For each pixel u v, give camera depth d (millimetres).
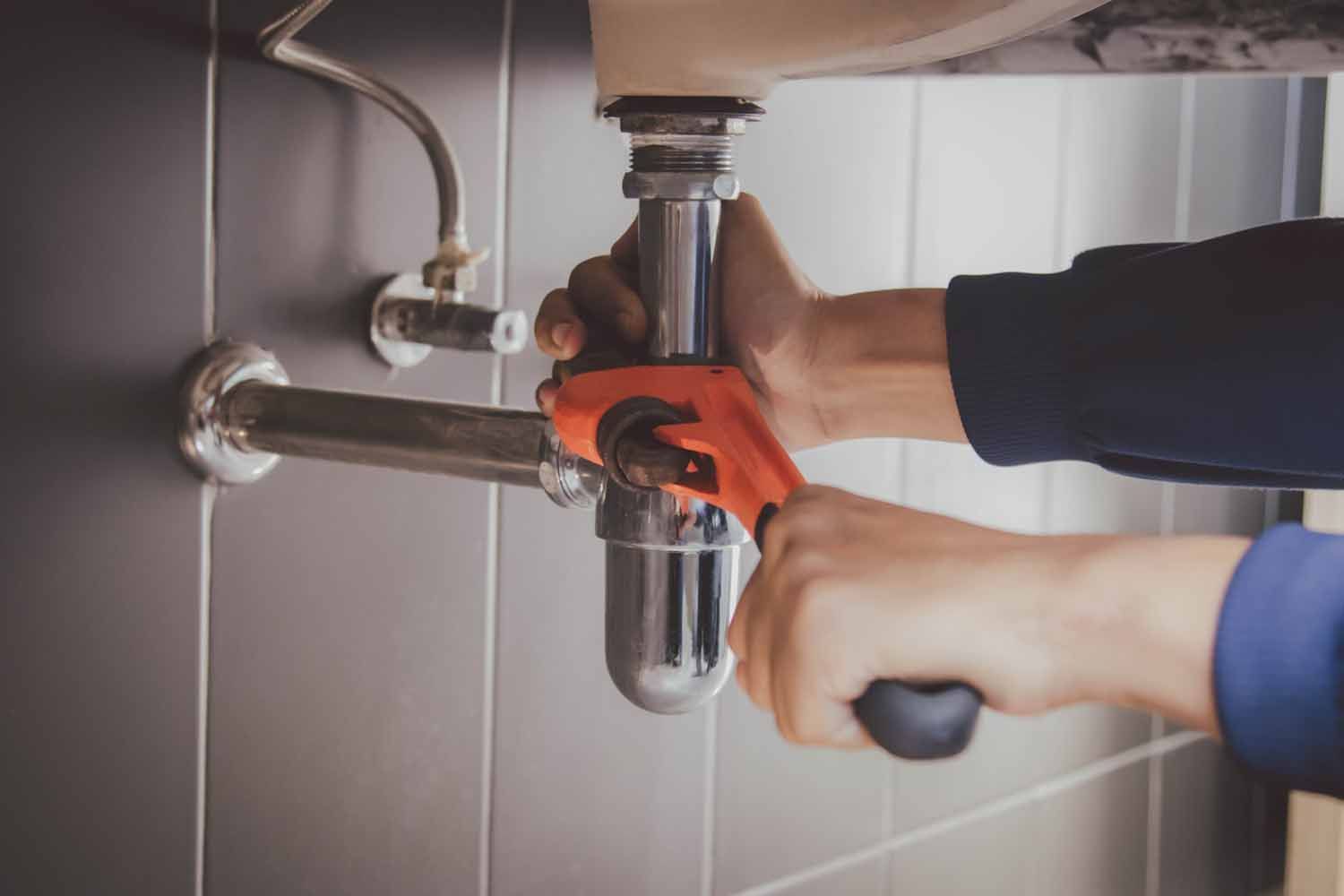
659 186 572
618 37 529
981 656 383
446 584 896
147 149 722
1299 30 732
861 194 1123
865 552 401
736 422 519
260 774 812
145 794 762
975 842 1308
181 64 731
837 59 523
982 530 407
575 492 643
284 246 784
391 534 862
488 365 901
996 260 1251
